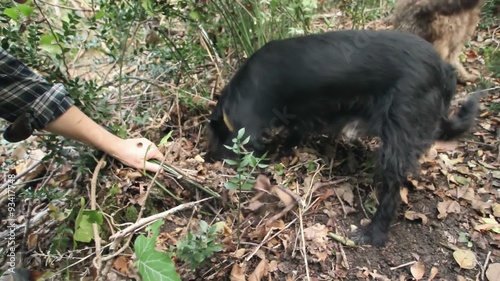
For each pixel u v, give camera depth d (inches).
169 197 32.2
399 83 29.3
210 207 31.9
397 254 29.4
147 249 22.5
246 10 40.6
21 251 31.5
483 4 52.9
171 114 39.7
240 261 28.0
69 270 28.5
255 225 30.5
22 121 26.0
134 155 30.9
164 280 21.7
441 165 35.8
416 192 33.8
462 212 32.1
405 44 30.1
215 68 43.4
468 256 28.9
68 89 30.4
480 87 39.2
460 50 47.4
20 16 31.0
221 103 35.8
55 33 30.4
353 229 31.0
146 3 33.3
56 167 34.4
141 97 39.9
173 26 46.4
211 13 41.1
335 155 36.7
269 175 34.7
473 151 37.6
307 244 29.3
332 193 33.3
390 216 30.1
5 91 25.0
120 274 27.1
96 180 29.5
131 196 31.3
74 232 28.5
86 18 37.5
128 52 42.8
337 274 28.1
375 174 32.2
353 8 55.3
